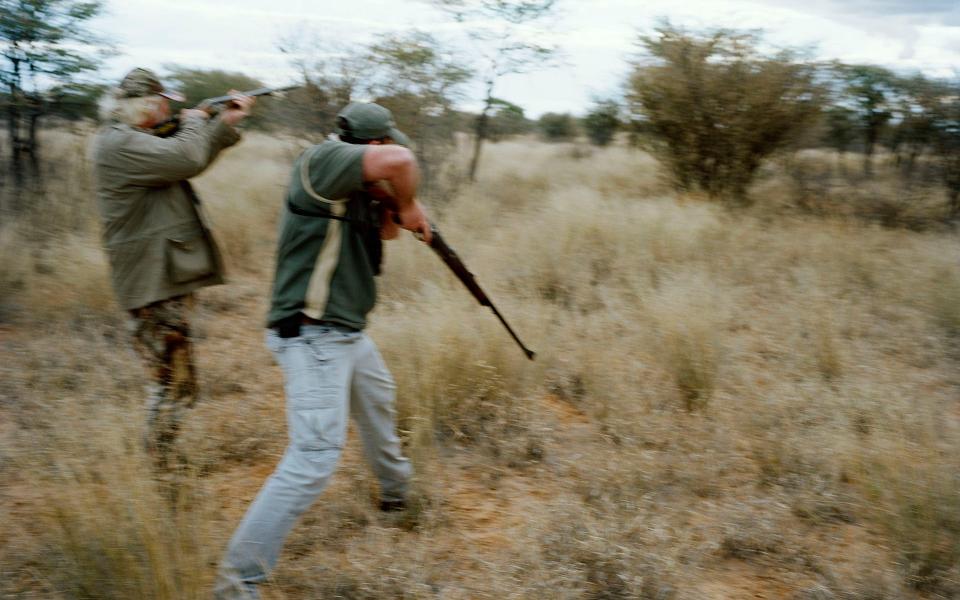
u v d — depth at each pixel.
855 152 12.65
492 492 3.44
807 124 10.95
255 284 6.86
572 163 18.16
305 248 2.58
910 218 10.04
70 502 2.51
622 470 3.50
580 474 3.56
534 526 3.03
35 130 8.23
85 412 3.34
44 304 5.39
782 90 10.51
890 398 4.26
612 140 25.08
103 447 2.77
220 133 3.10
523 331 4.68
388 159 2.46
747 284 6.75
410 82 10.00
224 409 4.10
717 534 3.09
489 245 7.22
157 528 2.43
